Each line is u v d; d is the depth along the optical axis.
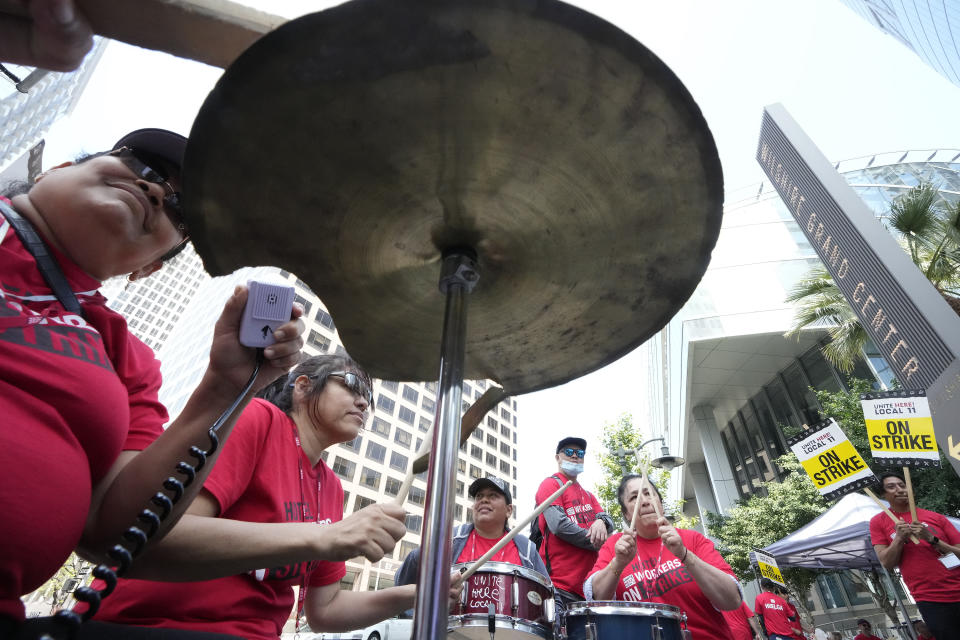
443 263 1.00
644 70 0.70
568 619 2.44
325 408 1.76
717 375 23.50
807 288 11.57
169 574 0.99
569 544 3.58
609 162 0.82
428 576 0.70
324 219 0.90
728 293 22.97
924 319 7.10
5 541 0.70
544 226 0.94
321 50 0.66
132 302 76.12
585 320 1.13
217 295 59.09
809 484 13.34
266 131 0.75
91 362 0.89
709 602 2.84
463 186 0.87
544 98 0.73
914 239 9.42
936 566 4.07
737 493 25.05
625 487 3.38
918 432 4.63
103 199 0.94
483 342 1.22
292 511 1.45
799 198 10.21
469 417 1.28
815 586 19.97
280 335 0.85
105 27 0.74
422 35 0.65
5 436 0.72
